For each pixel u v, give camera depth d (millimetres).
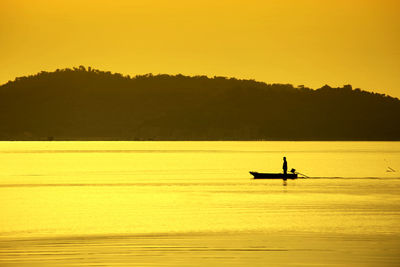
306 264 105188
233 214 160000
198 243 120875
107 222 147000
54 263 105812
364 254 111562
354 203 183375
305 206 176625
